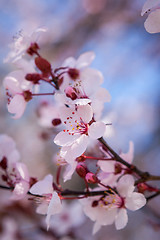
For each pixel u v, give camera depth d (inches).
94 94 10.6
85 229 19.5
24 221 18.0
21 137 23.4
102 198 10.3
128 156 10.6
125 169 10.4
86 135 9.8
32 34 10.7
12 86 10.7
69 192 10.2
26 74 10.7
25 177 10.4
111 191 10.1
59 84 10.5
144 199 10.1
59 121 10.2
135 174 10.6
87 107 9.8
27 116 23.7
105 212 10.4
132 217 21.9
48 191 10.0
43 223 16.6
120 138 23.2
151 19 9.7
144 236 21.3
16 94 10.7
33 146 22.7
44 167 21.7
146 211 15.1
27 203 15.9
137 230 21.5
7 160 11.3
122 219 10.1
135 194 10.1
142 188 10.5
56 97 9.8
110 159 10.0
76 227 17.3
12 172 11.3
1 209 16.5
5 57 10.8
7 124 24.4
